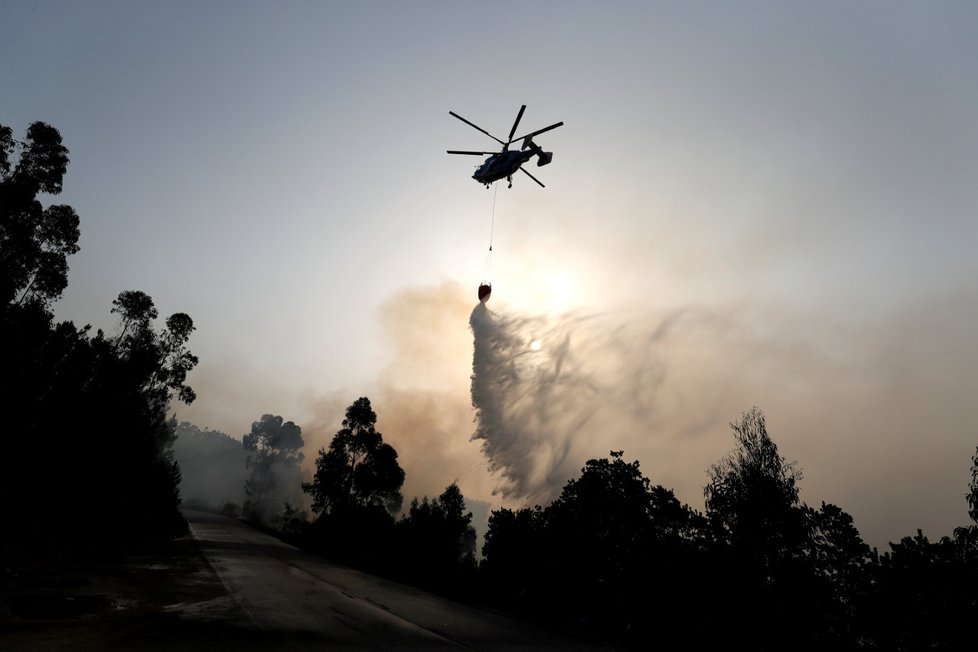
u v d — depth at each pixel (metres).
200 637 9.84
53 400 25.00
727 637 13.98
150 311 38.44
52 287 27.56
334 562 32.44
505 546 21.39
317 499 48.03
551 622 17.12
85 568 18.06
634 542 16.52
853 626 13.00
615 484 17.72
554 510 19.11
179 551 28.03
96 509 26.56
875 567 13.05
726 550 14.77
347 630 11.89
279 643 9.98
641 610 15.59
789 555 14.26
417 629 13.03
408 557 30.73
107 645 8.80
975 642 11.31
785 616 13.44
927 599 12.04
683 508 16.34
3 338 22.59
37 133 27.39
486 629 14.18
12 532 21.38
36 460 23.38
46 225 27.66
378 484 47.16
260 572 21.91
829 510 14.38
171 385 40.72
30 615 10.53
